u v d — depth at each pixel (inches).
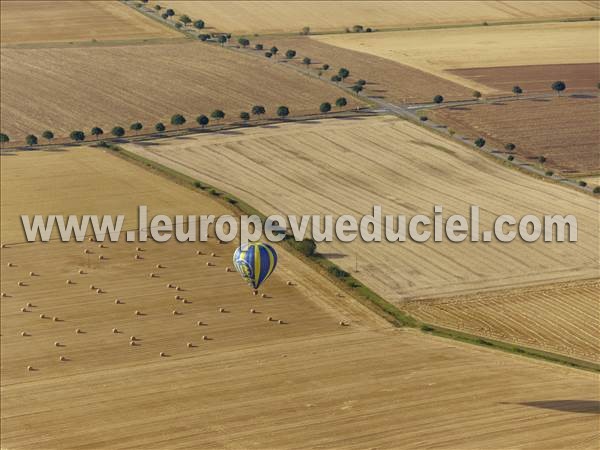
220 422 4512.8
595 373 4980.3
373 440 4301.2
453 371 4975.4
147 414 4618.6
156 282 6112.2
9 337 5506.9
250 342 5408.5
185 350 5339.6
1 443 4404.5
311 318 5679.1
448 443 4252.0
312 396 4741.6
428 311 5772.6
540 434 4303.6
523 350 5280.5
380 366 5054.1
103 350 5354.3
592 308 5782.5
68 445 4365.2
